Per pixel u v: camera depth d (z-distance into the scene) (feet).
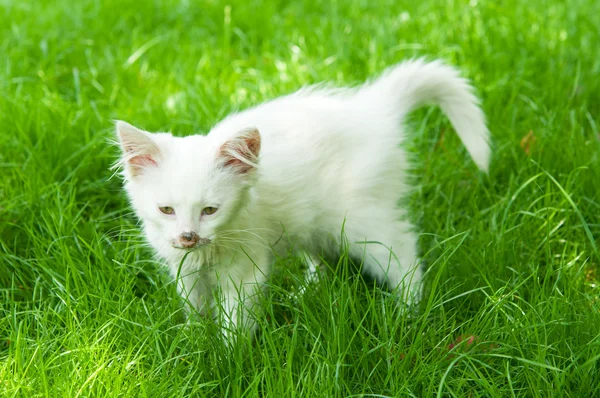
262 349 4.40
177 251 4.52
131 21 6.43
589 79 5.67
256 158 4.40
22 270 4.77
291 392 4.19
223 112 5.44
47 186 4.94
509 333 4.38
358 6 6.42
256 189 4.52
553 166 5.13
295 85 5.67
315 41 6.06
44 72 5.87
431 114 5.54
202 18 6.42
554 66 5.78
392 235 4.72
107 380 4.24
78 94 5.64
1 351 4.47
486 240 4.75
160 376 4.30
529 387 4.26
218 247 4.52
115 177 5.15
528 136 5.30
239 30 6.19
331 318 4.37
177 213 4.39
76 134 5.32
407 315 4.49
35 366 4.28
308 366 4.30
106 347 4.34
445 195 5.11
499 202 4.98
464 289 4.64
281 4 6.59
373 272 4.75
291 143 4.62
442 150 5.37
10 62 5.84
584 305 4.49
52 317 4.52
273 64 5.92
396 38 6.04
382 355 4.37
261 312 4.52
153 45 6.12
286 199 4.59
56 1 6.59
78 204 5.08
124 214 5.02
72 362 4.28
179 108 5.53
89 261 4.62
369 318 4.49
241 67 5.98
